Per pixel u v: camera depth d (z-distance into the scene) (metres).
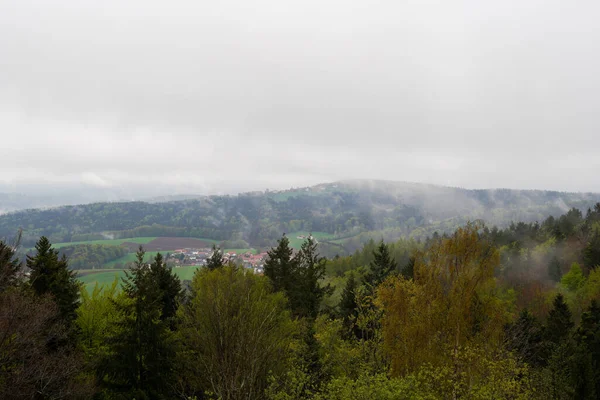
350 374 21.88
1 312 15.72
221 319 17.06
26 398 15.80
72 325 22.12
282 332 21.05
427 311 19.70
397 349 19.72
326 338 23.55
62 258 24.02
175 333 19.95
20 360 16.02
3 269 19.33
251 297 20.84
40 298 19.50
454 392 15.29
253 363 15.10
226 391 14.76
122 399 16.59
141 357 17.72
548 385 20.42
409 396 14.59
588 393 21.47
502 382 16.14
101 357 17.84
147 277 20.00
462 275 19.38
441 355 18.53
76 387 17.14
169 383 18.20
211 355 16.88
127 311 18.34
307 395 16.83
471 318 19.19
